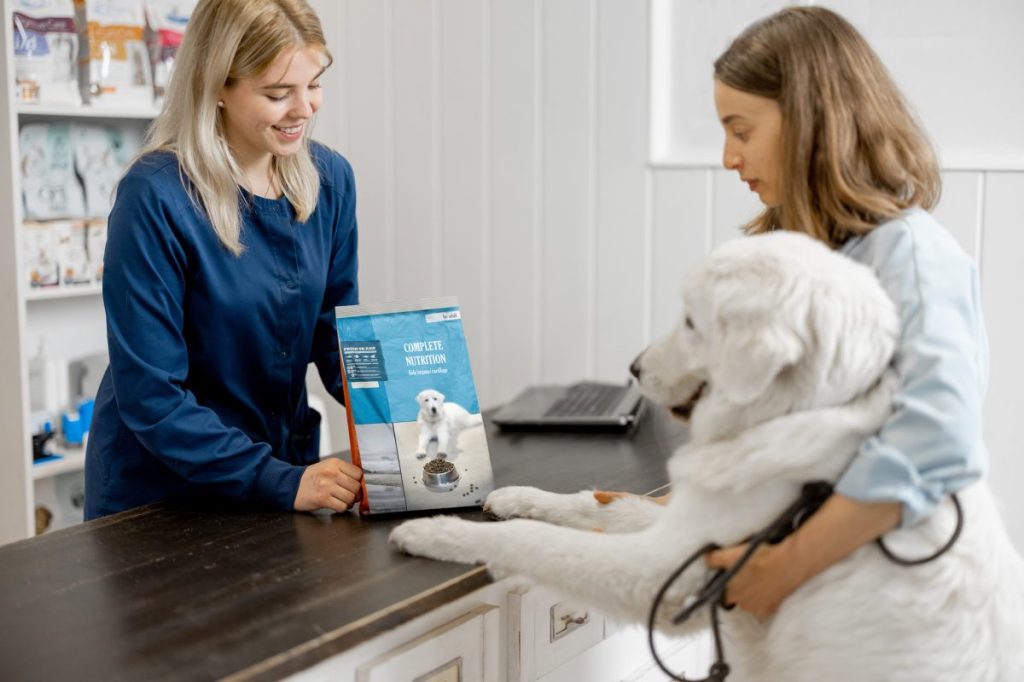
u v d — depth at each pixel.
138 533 1.42
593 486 1.65
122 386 1.54
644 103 2.69
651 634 1.21
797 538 1.13
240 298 1.67
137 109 2.82
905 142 1.29
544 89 2.85
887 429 1.11
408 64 3.07
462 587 1.25
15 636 1.10
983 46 2.24
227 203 1.60
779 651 1.21
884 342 1.14
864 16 2.36
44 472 2.69
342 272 1.91
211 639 1.08
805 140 1.27
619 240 2.79
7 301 2.59
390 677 1.19
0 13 2.45
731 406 1.21
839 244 1.31
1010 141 2.24
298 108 1.59
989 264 2.29
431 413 1.49
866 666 1.15
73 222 2.77
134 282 1.53
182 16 2.90
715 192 2.62
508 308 3.02
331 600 1.18
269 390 1.77
